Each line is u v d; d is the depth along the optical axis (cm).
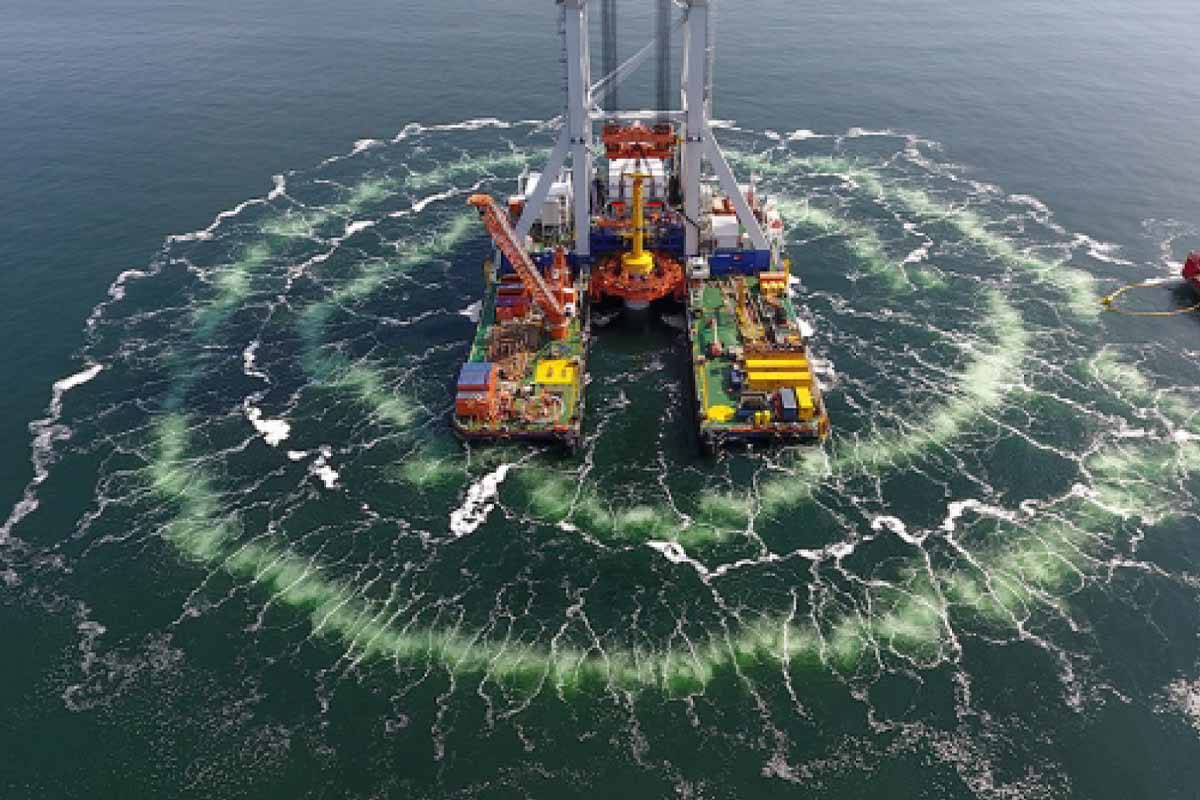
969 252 12319
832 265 12069
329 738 6438
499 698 6694
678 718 6525
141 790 6156
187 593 7600
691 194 10794
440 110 16775
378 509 8431
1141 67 18088
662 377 10125
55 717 6619
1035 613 7331
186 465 8950
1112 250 12306
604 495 8538
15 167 14438
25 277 11825
